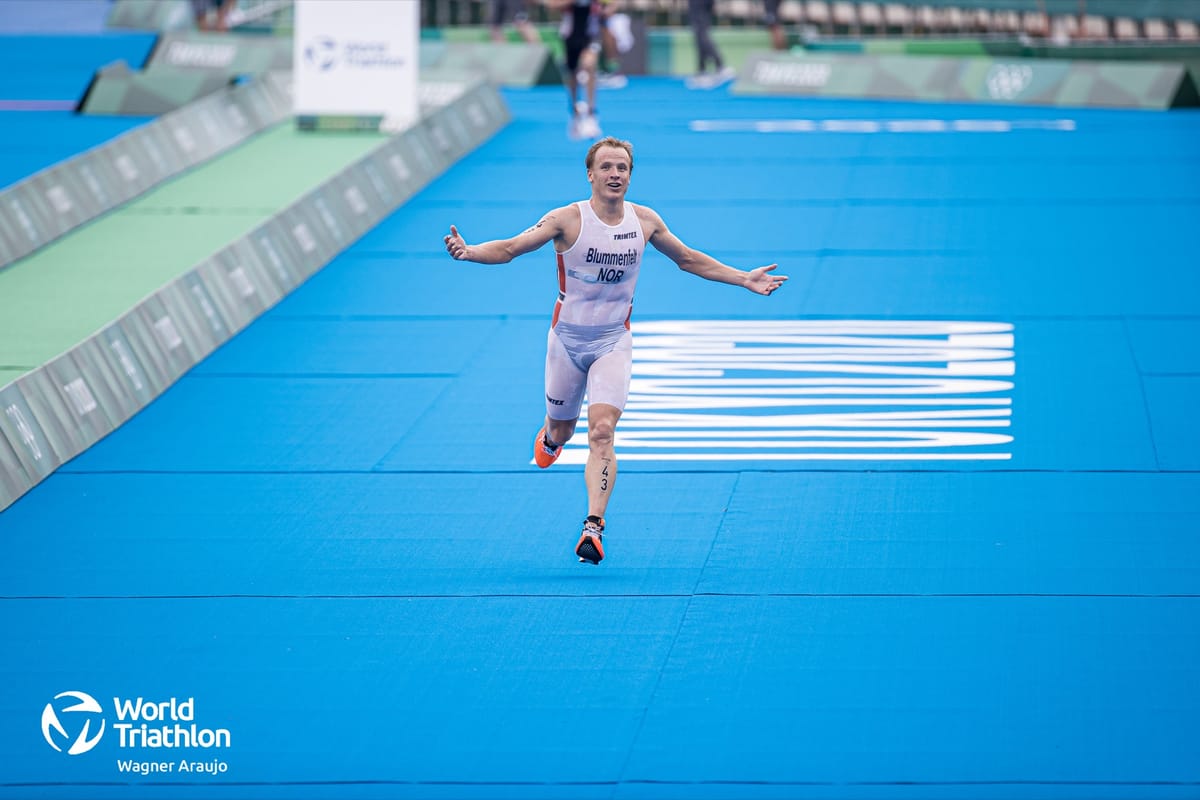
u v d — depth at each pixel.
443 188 56.25
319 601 22.89
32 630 22.11
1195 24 83.19
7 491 27.50
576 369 23.67
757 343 36.47
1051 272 42.22
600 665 20.45
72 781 17.86
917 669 20.08
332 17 64.38
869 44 86.44
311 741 18.61
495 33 92.50
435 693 19.77
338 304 41.31
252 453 30.03
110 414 31.73
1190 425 29.88
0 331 36.78
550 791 17.27
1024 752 17.81
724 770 17.61
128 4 115.50
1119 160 58.41
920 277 42.06
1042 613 21.75
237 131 63.78
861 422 30.61
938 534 24.91
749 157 61.03
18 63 97.62
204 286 38.03
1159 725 18.39
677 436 30.20
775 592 22.77
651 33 93.31
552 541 25.17
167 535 25.86
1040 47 79.38
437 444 30.25
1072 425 30.09
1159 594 22.31
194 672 20.61
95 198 50.72
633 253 22.55
